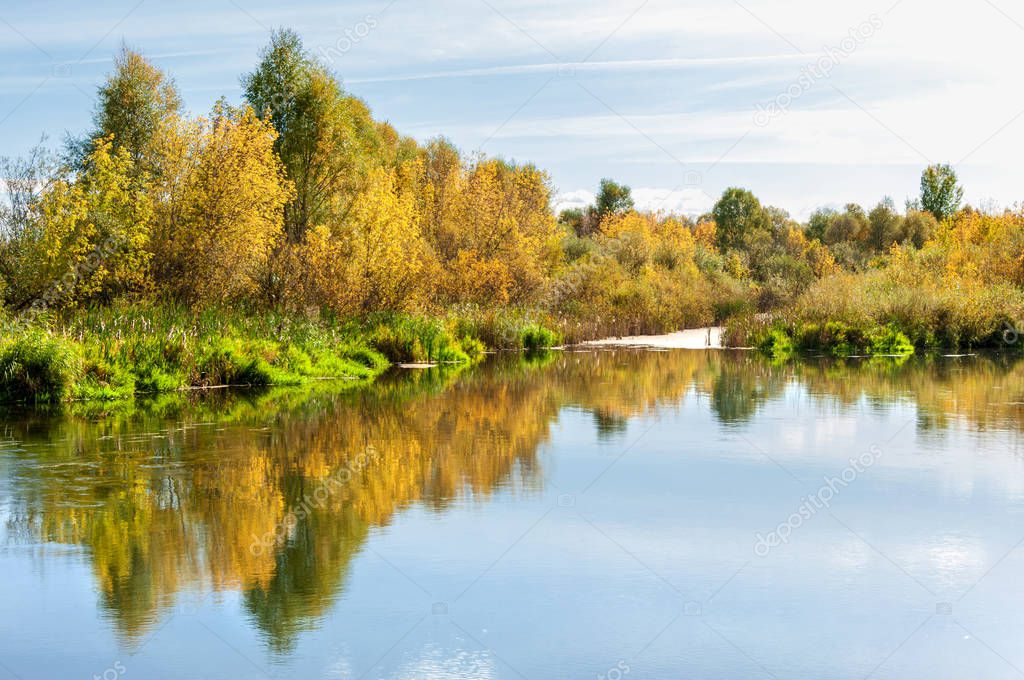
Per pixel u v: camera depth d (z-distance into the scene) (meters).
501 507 8.84
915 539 7.88
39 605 6.27
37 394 15.54
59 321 18.38
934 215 66.62
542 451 11.60
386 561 7.23
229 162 21.95
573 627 6.02
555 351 28.84
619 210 64.62
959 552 7.55
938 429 13.30
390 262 25.69
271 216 23.27
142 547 7.50
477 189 33.66
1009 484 9.80
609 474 10.28
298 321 22.22
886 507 8.90
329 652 5.59
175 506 8.72
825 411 15.17
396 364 24.00
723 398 16.80
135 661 5.43
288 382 19.17
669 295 39.75
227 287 22.45
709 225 64.25
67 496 9.07
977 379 20.12
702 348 30.11
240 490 9.39
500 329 29.22
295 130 27.16
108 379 16.77
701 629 5.97
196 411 14.80
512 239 33.50
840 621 6.15
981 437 12.65
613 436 12.72
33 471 10.20
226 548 7.49
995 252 36.09
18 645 5.64
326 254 24.36
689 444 12.12
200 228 21.59
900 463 10.87
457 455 11.31
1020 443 12.17
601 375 21.06
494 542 7.74
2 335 15.99
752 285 46.81
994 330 29.84
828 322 28.75
